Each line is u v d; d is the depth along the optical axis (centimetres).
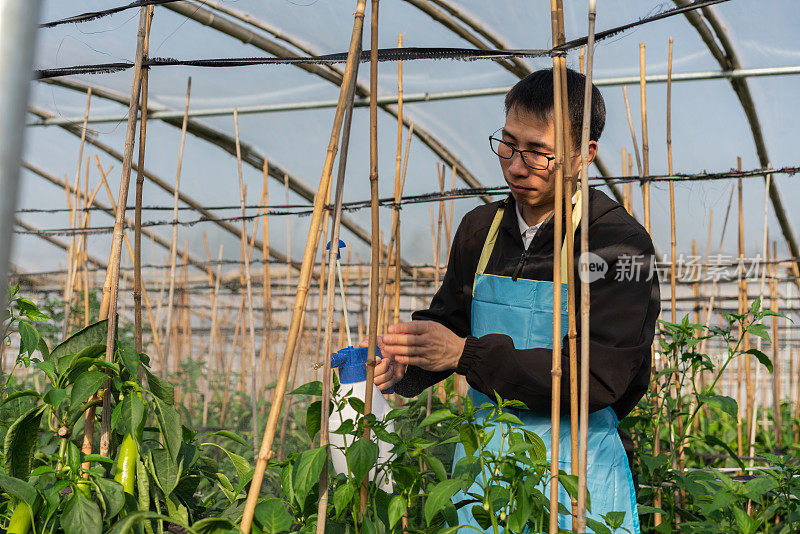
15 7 65
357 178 614
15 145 65
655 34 419
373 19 131
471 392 182
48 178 680
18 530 128
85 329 150
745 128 508
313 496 149
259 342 900
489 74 475
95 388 140
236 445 371
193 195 676
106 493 131
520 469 136
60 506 138
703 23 403
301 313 121
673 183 276
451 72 475
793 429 516
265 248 489
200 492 240
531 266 170
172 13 412
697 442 372
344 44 445
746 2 383
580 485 119
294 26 429
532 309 168
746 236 632
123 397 153
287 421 380
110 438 153
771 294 495
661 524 221
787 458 224
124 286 717
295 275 820
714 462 382
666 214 588
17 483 124
